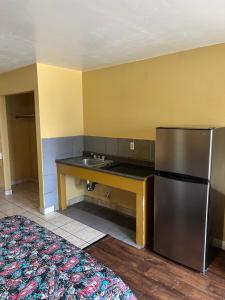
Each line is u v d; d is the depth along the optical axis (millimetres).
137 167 3320
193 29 2143
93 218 3688
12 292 1310
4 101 4547
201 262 2385
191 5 1676
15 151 5477
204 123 2764
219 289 2197
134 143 3477
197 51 2717
